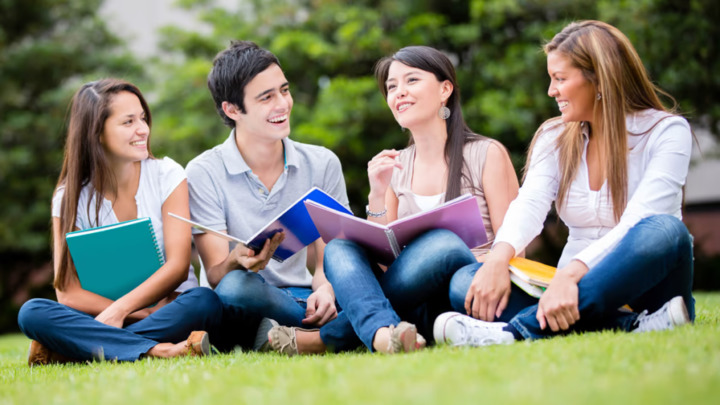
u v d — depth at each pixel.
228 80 5.11
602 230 4.30
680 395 2.01
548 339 3.56
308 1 17.44
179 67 17.58
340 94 15.18
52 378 3.58
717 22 14.44
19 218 17.98
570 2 14.91
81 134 5.02
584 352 2.85
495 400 2.04
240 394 2.46
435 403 2.04
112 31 20.67
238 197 5.30
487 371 2.56
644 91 4.19
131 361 4.34
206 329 4.62
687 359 2.59
